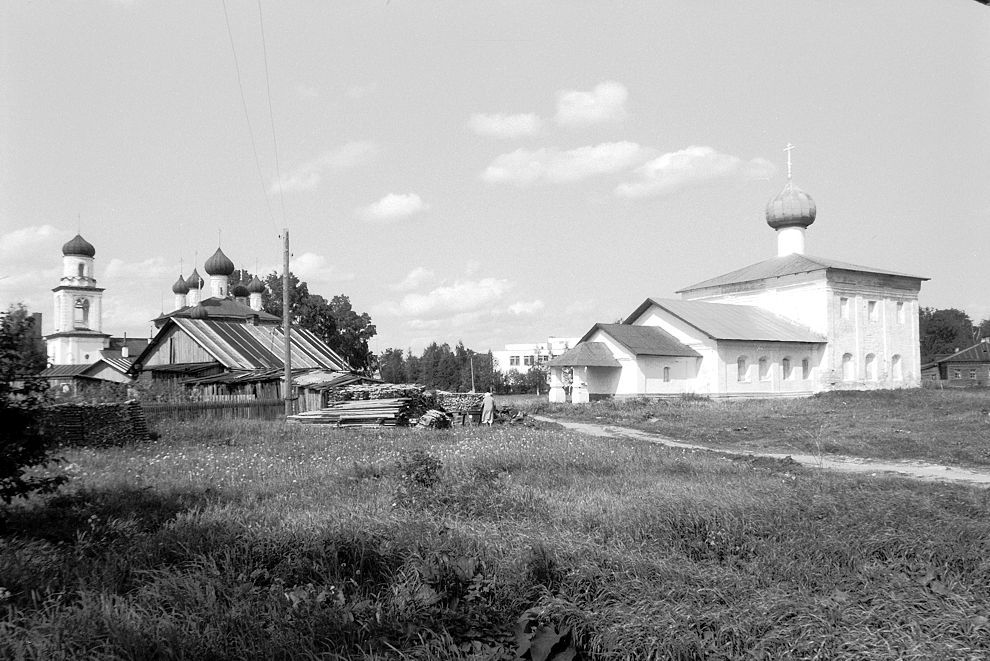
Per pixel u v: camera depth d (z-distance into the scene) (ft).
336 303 256.93
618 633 19.67
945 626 19.01
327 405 111.86
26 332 31.73
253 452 64.34
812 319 183.21
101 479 46.09
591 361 155.02
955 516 31.17
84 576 23.93
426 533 27.53
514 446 66.08
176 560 26.16
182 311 222.48
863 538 27.30
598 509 34.04
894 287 197.77
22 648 18.40
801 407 130.21
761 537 28.45
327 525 28.78
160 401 110.01
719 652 18.69
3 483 31.01
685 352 160.86
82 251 282.97
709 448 79.92
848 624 19.26
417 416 100.68
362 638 19.97
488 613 21.25
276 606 21.65
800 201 206.18
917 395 156.66
